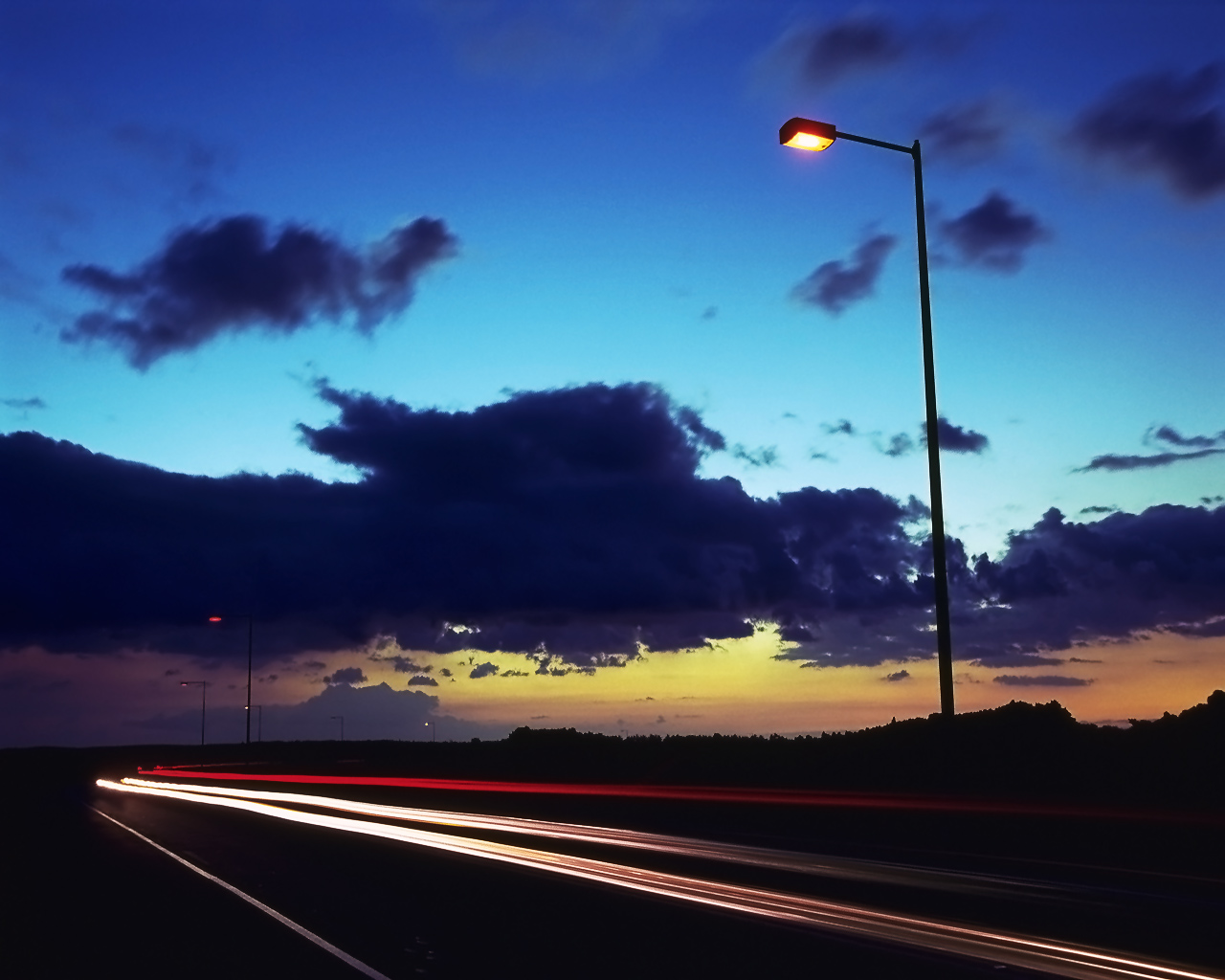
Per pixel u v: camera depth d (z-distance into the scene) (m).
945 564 22.72
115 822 31.23
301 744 154.00
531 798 40.81
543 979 9.55
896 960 10.27
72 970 10.28
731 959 10.37
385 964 10.29
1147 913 12.76
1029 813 22.23
